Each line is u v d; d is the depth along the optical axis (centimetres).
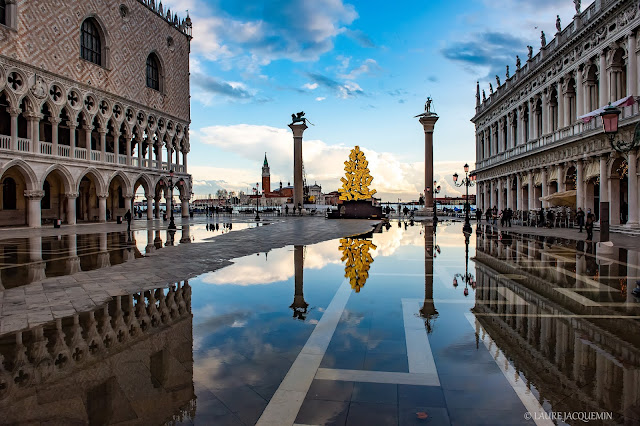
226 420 417
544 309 833
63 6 3841
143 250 1911
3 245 2169
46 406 450
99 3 4309
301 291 1020
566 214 3638
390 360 575
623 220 3356
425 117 6756
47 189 4525
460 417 421
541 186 4481
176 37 5862
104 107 4438
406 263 1460
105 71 4403
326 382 507
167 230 3416
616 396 463
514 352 599
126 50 4759
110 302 919
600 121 3006
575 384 494
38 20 3575
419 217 6594
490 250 1838
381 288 1045
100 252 1836
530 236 2623
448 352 603
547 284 1077
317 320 771
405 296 956
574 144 3484
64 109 4078
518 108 4969
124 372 541
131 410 439
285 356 593
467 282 1112
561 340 650
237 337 679
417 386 493
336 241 2328
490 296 950
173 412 434
